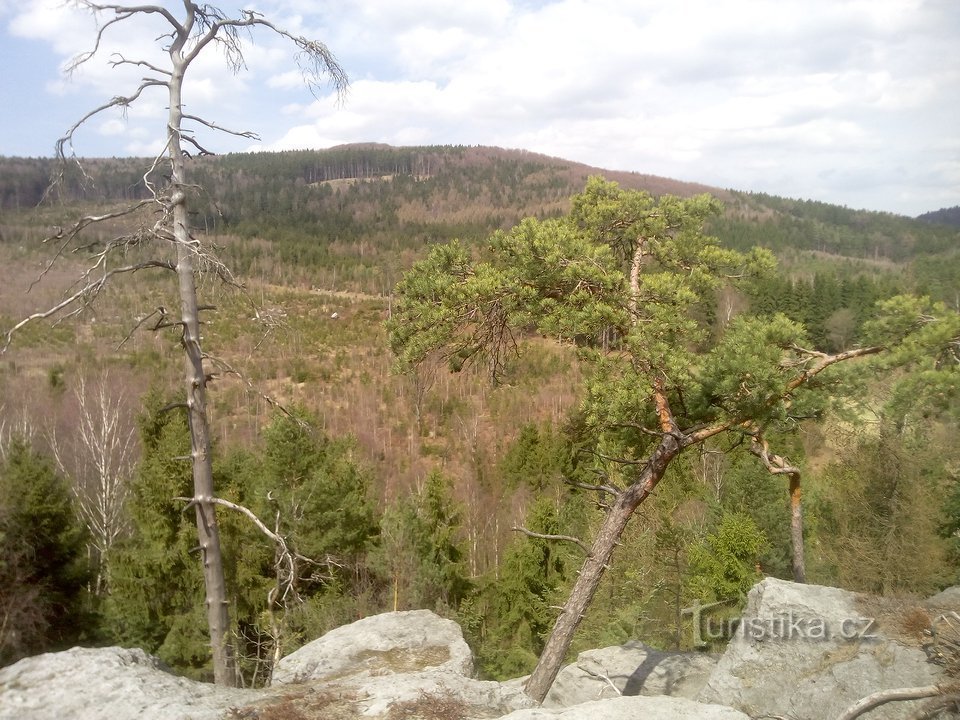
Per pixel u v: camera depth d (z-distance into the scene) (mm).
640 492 8438
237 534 19344
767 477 20438
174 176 7527
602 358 8125
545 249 8180
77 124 7113
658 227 8992
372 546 20484
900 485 16891
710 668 10227
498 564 32844
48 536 16875
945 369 6473
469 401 50906
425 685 6277
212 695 5996
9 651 15352
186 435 19594
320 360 59719
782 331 7621
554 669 8477
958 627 7773
